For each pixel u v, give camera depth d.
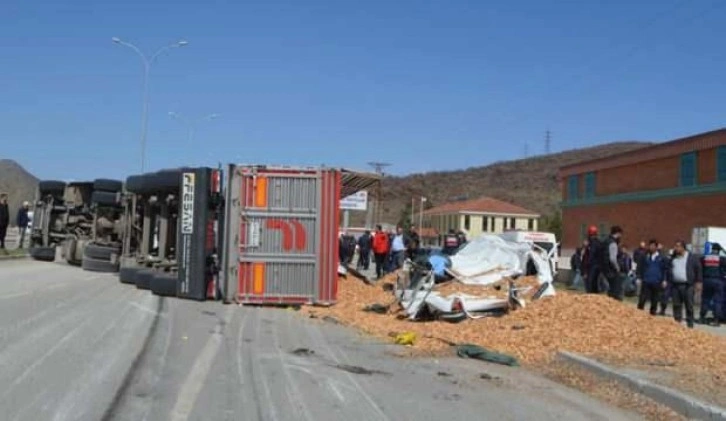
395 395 8.56
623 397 9.14
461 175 161.50
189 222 16.95
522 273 17.67
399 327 14.22
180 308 15.38
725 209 42.28
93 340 10.71
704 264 19.58
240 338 12.05
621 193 53.81
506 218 108.44
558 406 8.52
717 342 12.34
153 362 9.52
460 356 11.55
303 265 16.98
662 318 13.82
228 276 16.73
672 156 47.69
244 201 16.86
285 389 8.51
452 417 7.72
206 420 7.02
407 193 154.12
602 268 18.61
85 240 25.12
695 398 8.38
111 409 7.15
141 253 20.28
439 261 17.30
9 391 7.57
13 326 11.35
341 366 10.18
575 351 11.65
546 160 162.75
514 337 12.82
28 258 27.97
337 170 17.14
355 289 19.39
